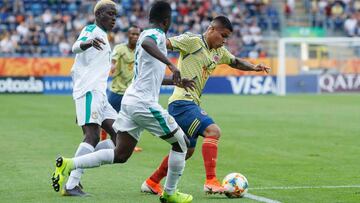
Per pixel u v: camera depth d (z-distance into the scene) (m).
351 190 34.69
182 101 32.81
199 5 137.12
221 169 41.81
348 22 141.88
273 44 133.75
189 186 35.81
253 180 37.78
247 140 56.62
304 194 33.50
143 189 33.41
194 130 32.62
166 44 32.31
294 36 139.25
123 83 49.91
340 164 44.06
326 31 141.12
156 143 54.47
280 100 102.56
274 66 119.12
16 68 110.75
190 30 132.38
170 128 29.98
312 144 54.28
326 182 37.19
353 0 146.88
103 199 31.81
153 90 29.95
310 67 120.94
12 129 63.47
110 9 33.28
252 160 45.69
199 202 31.16
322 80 121.00
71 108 85.56
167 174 30.83
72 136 58.53
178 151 30.42
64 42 122.44
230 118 75.44
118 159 30.78
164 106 89.19
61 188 34.41
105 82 33.59
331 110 86.06
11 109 83.38
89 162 30.56
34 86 111.12
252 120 73.31
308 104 95.25
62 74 112.50
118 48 49.62
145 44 28.86
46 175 39.03
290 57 120.38
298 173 40.34
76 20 127.94
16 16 126.19
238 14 136.38
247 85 117.50
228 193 32.16
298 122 71.50
